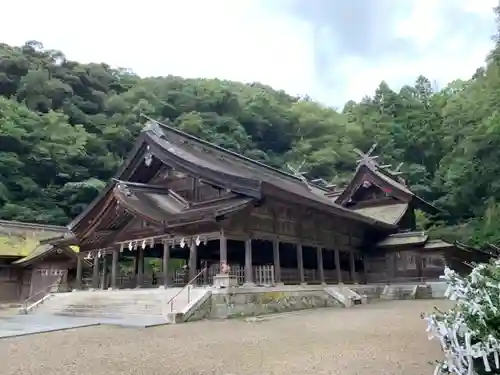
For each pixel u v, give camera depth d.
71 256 28.66
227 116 74.38
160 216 18.52
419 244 28.47
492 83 44.94
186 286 16.81
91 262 29.17
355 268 30.41
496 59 41.78
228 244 23.22
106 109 67.88
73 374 6.87
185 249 24.14
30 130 51.56
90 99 69.00
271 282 19.12
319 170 68.06
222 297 15.65
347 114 85.56
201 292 15.83
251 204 17.92
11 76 62.62
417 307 18.66
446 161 52.34
